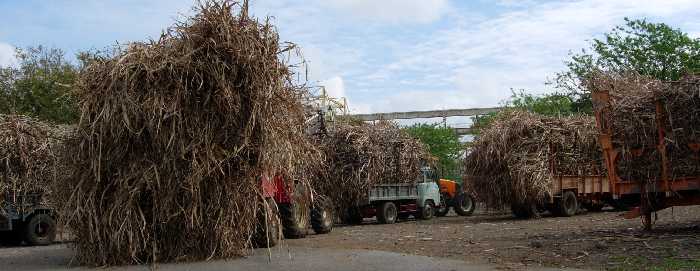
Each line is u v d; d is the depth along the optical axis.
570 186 23.25
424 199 25.70
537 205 23.19
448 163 37.31
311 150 13.19
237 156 11.42
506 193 22.58
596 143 23.70
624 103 13.09
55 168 11.88
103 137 10.99
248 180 11.59
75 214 11.15
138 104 10.78
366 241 14.89
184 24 11.27
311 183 18.75
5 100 29.55
